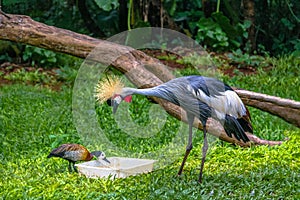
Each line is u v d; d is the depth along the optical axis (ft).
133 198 29.12
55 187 30.94
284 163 35.12
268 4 71.56
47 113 47.50
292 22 71.00
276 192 29.99
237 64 63.46
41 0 69.67
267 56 64.64
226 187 30.50
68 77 60.29
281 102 38.63
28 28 38.09
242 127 31.83
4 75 61.52
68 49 38.65
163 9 67.87
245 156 36.50
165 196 29.04
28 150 38.86
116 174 32.71
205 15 69.97
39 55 64.28
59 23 69.62
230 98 30.76
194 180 31.78
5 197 29.37
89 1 71.46
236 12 70.79
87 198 29.17
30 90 55.42
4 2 58.80
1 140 40.68
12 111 47.78
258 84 56.49
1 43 64.49
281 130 43.39
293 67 61.72
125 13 69.87
